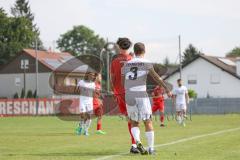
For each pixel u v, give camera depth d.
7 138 23.80
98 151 17.17
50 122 42.53
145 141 21.16
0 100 60.31
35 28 165.62
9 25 136.50
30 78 123.12
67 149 17.95
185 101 37.31
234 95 100.25
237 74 100.44
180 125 35.78
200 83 102.56
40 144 20.33
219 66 100.62
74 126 35.75
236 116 58.12
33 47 139.50
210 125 35.06
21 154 16.25
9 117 55.59
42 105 58.88
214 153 15.87
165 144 19.39
